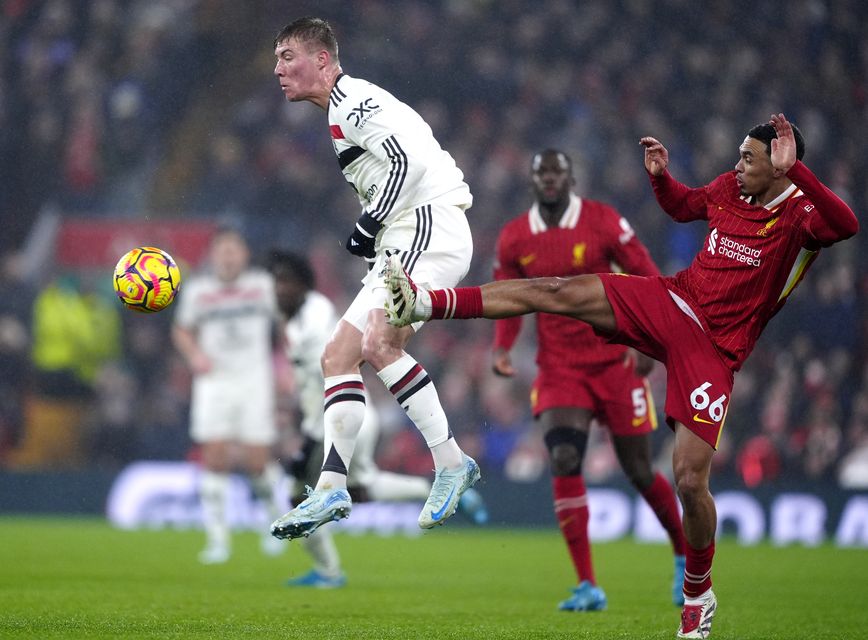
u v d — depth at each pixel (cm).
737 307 1845
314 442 2839
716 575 3272
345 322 1967
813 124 7500
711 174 7275
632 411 2552
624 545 4472
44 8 7612
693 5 7944
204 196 7094
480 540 4625
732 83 7694
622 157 7238
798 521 4806
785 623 2183
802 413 5719
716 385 1833
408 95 7550
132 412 6019
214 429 3838
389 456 5575
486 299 1828
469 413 5847
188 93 7544
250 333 3916
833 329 6181
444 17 7850
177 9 7762
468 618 2177
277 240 6831
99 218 6600
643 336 1873
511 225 2667
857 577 3238
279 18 7800
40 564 3212
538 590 2838
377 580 3056
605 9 7919
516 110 7500
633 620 2184
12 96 7256
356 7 7856
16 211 7019
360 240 1931
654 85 7656
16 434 5806
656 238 6831
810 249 1842
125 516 5166
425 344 6253
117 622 1936
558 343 2564
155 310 1984
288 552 3953
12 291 6312
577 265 2611
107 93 7325
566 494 2480
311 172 7144
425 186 1953
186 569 3238
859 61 7856
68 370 5975
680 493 1822
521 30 7806
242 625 1938
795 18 7931
